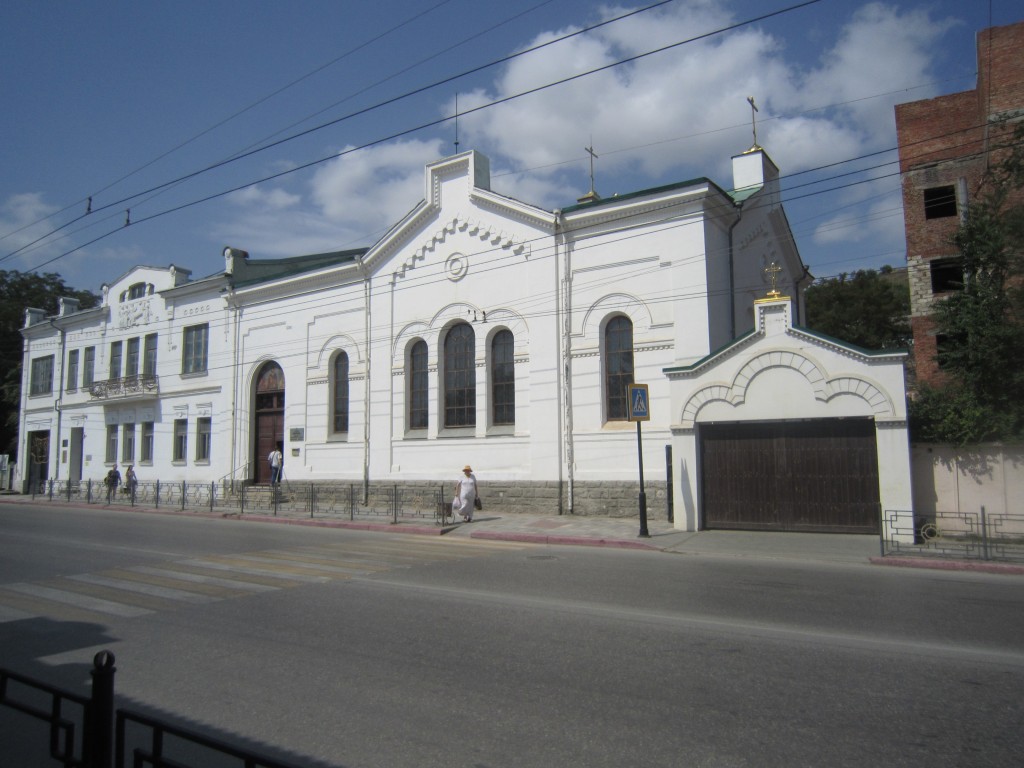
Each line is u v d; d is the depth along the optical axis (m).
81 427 40.31
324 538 18.05
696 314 20.44
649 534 17.39
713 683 6.38
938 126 25.88
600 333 21.94
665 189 20.91
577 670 6.76
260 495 28.72
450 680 6.50
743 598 10.18
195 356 33.66
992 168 21.28
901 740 5.14
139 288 37.50
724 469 18.25
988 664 6.94
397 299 26.50
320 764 4.81
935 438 16.31
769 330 17.55
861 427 16.84
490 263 24.19
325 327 28.55
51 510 29.16
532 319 23.06
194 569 12.81
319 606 9.69
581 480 21.73
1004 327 17.17
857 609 9.46
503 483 23.08
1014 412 16.50
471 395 24.67
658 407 20.75
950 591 10.81
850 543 15.75
